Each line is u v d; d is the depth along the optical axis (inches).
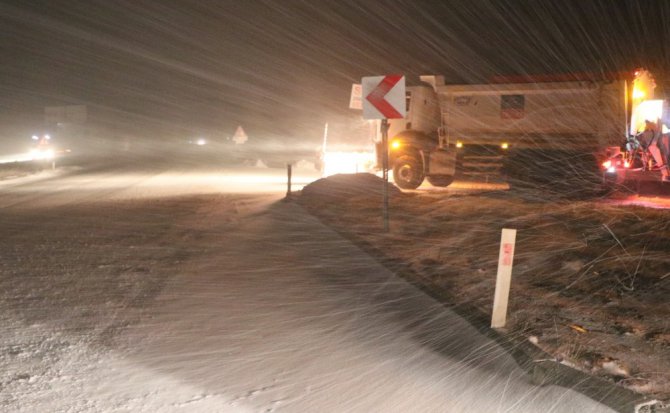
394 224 580.7
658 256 419.8
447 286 374.9
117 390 228.2
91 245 498.9
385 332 297.0
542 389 231.3
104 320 310.8
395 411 215.3
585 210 631.2
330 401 222.7
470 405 219.8
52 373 243.0
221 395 226.1
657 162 743.1
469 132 928.9
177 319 314.0
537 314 315.9
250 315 322.0
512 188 882.1
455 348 275.1
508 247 295.9
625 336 281.0
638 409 209.5
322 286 378.9
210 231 561.6
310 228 573.9
